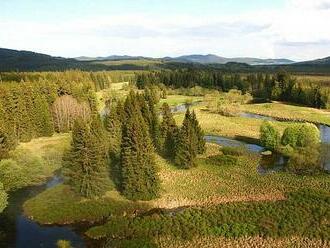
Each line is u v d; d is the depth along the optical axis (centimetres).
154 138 11344
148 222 6694
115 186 8419
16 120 11762
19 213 7456
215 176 9094
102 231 6556
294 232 6316
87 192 7869
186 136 9588
